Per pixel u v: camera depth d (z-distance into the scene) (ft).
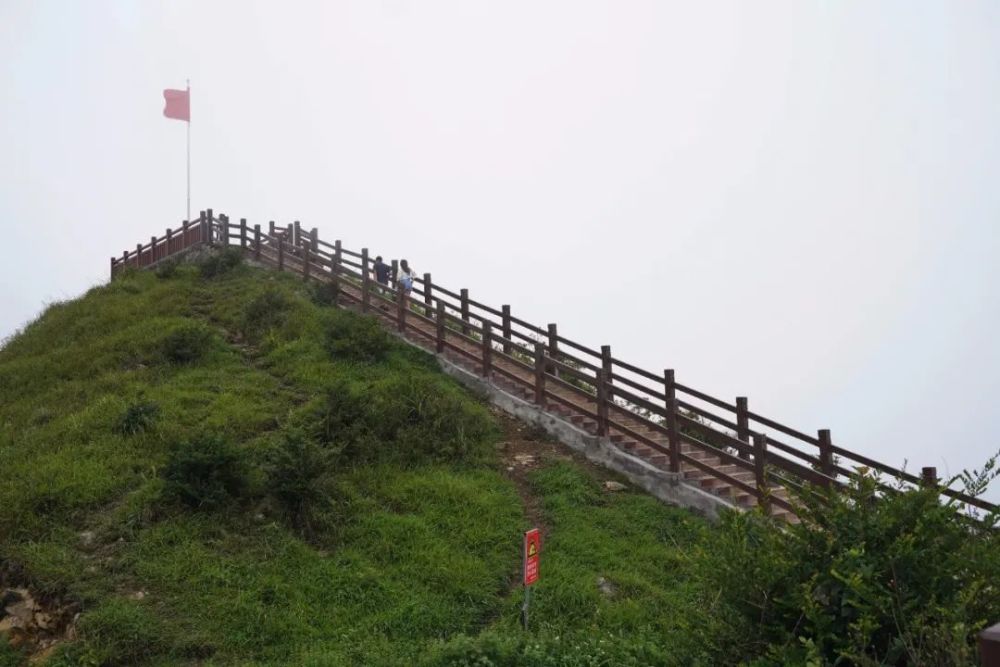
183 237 84.89
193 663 23.76
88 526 29.99
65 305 69.31
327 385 44.29
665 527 35.09
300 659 23.90
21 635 25.63
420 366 53.11
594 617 26.91
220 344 53.01
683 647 18.29
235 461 31.94
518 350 56.13
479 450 40.50
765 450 34.78
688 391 41.39
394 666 22.85
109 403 41.14
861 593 14.66
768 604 16.44
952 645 13.33
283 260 73.92
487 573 29.60
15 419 42.78
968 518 16.44
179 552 28.22
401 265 66.69
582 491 37.55
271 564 28.32
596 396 43.47
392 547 30.37
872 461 34.19
